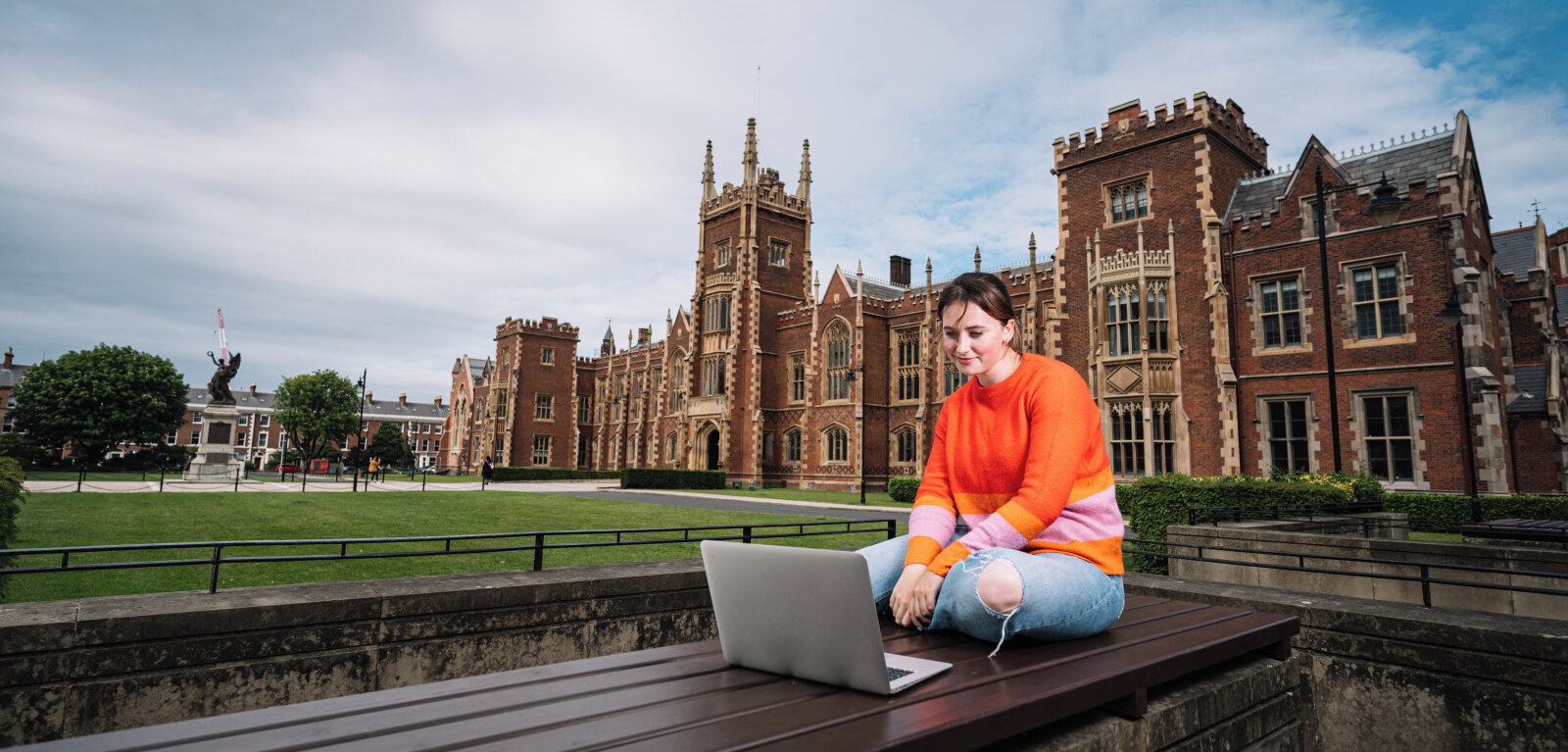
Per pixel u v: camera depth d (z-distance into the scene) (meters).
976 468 3.05
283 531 12.62
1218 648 2.66
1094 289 24.89
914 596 2.58
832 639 1.97
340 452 79.12
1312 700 4.00
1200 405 22.70
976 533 2.63
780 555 2.08
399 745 1.47
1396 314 19.95
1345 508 13.66
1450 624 3.53
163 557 9.82
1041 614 2.41
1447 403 18.78
